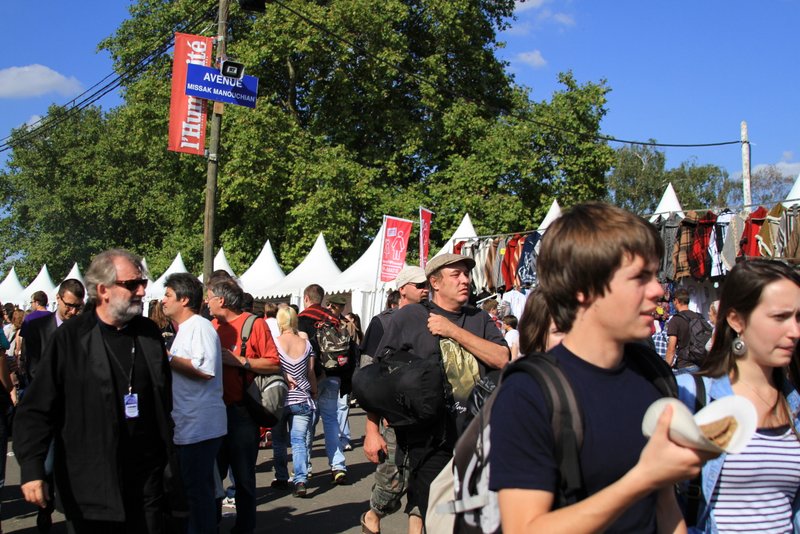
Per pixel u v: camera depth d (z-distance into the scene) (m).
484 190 22.67
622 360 1.73
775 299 2.38
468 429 1.80
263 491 7.43
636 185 50.19
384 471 4.72
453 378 3.79
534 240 11.84
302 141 22.30
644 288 1.63
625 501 1.33
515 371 1.67
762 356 2.40
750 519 2.35
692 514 2.39
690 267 9.79
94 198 40.88
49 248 40.62
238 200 22.53
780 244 8.79
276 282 18.61
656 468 1.29
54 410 3.55
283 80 24.98
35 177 42.88
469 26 24.47
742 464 2.34
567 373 1.64
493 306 11.45
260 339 5.48
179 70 12.86
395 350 4.16
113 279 3.58
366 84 22.69
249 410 5.30
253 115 21.52
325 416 7.79
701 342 8.43
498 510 1.64
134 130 25.42
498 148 22.52
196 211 25.44
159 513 3.66
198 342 4.55
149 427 3.67
